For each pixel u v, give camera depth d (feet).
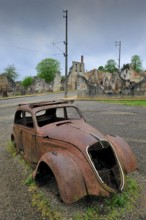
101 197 13.85
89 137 13.79
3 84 163.63
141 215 12.27
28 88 198.80
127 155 15.17
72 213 12.62
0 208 13.61
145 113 50.93
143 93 97.35
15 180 17.24
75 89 254.47
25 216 12.71
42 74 270.87
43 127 16.58
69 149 13.71
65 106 19.35
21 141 20.30
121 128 34.68
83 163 12.80
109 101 89.56
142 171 17.92
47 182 15.93
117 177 13.55
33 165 18.03
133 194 14.30
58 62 274.36
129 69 201.26
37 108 17.95
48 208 13.26
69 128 15.31
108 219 12.02
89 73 222.48
